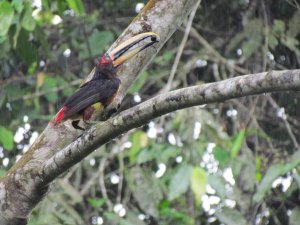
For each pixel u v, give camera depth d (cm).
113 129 735
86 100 889
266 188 1078
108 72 914
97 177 1290
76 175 1290
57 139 824
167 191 1205
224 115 1379
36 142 823
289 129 1241
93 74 942
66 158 763
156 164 1367
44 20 1353
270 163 1227
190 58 1373
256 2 1357
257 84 675
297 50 1280
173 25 889
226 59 1379
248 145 1327
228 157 1146
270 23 1347
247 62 1348
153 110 718
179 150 1185
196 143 1170
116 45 921
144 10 895
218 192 1130
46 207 1160
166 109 713
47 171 779
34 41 1373
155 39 868
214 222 1320
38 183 789
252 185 1173
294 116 1380
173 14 886
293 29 1282
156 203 1192
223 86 692
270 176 1085
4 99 1322
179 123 1183
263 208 1252
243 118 1291
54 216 1153
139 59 896
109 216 1141
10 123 1353
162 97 713
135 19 897
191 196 1245
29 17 1006
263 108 1308
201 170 1071
